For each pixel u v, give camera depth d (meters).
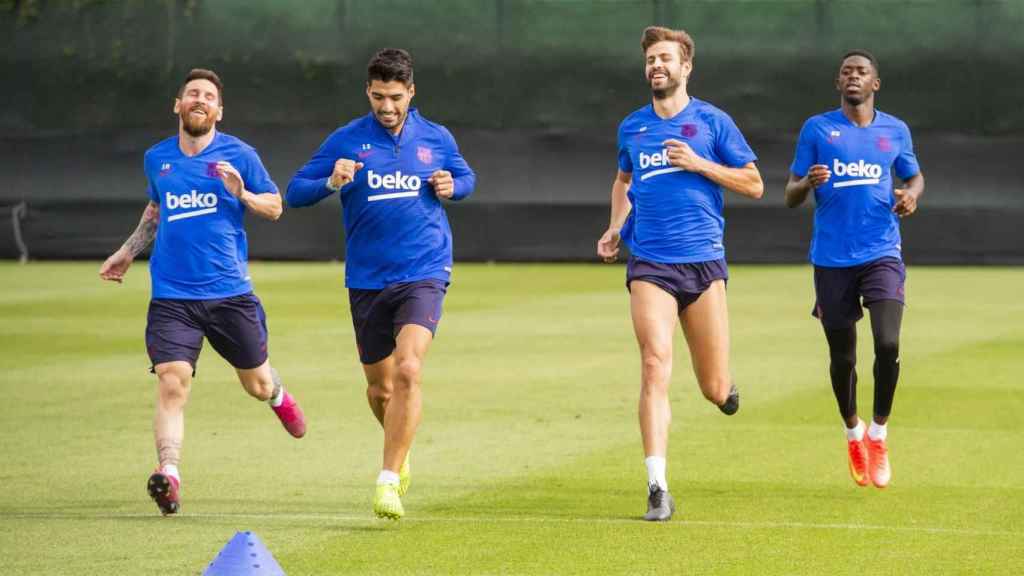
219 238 29.42
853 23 89.19
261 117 92.12
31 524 27.27
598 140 90.81
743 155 29.75
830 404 41.31
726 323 30.11
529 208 90.88
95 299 70.19
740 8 89.69
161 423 28.55
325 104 91.94
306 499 29.58
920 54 88.94
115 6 91.88
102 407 40.84
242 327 29.88
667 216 29.55
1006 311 65.19
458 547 25.45
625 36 90.38
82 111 92.31
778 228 89.44
